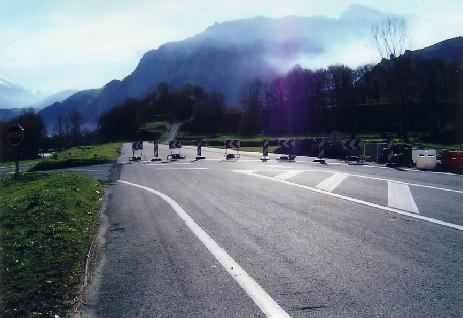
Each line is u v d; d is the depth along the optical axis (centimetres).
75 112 13738
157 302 617
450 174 2123
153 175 2433
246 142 7131
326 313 559
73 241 925
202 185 1880
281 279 686
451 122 9538
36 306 601
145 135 16038
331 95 14300
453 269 707
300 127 14000
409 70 6138
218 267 755
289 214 1188
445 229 970
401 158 2745
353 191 1575
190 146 8012
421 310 559
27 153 10969
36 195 1402
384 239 899
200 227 1062
